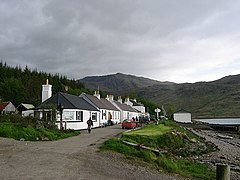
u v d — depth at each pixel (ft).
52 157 55.11
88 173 44.57
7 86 350.43
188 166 69.26
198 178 55.57
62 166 47.65
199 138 172.24
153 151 70.28
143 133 111.75
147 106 419.33
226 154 107.86
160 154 69.46
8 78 385.29
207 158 94.27
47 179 38.63
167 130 130.21
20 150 62.59
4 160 50.72
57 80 439.22
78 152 63.00
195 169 65.87
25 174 40.88
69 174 42.57
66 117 136.36
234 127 272.72
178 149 105.19
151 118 266.98
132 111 283.59
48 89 161.79
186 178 53.72
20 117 105.50
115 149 69.46
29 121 103.30
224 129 280.92
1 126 87.15
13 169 43.88
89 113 158.40
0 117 102.53
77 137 97.40
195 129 270.87
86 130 135.95
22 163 48.65
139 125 169.68
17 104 332.39
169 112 439.63
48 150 64.34
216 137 197.57
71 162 51.42
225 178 33.45
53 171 43.62
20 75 432.25
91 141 84.28
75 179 39.91
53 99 143.23
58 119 127.44
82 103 160.97
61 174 42.04
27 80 393.29
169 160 67.00
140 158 64.28
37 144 75.00
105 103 216.33
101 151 66.28
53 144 76.18
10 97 339.57
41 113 127.75
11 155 55.88
